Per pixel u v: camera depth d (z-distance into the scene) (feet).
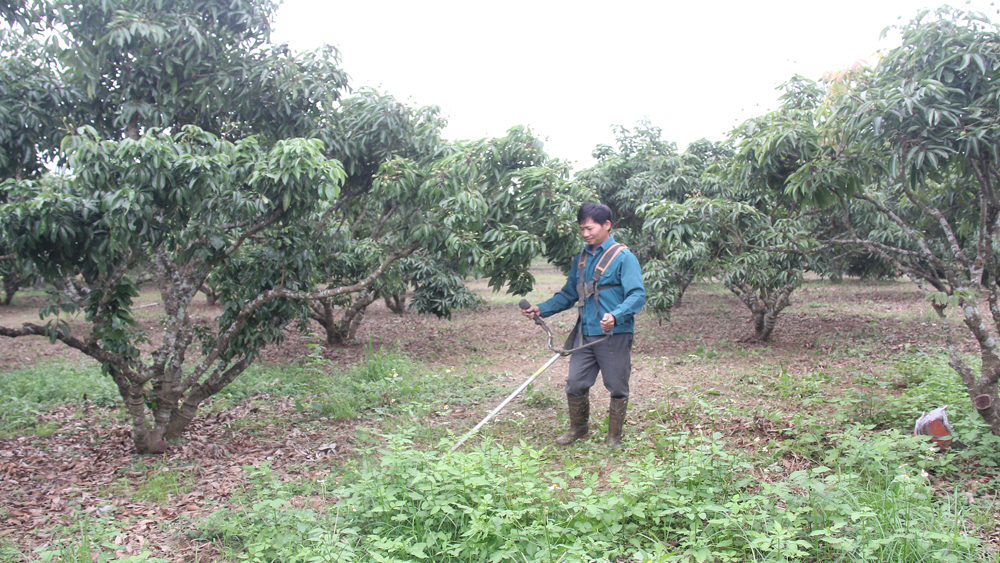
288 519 10.68
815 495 10.28
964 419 14.47
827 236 27.91
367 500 11.07
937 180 15.35
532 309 15.99
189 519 11.86
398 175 15.65
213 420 19.83
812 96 22.71
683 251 29.12
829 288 61.21
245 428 18.71
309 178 13.38
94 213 12.98
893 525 9.29
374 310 56.80
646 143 38.75
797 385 20.66
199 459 15.93
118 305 14.37
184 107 16.85
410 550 9.16
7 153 16.83
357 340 37.86
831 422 15.89
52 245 12.84
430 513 10.18
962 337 29.71
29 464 15.79
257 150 14.43
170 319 16.65
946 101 12.43
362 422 19.24
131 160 12.44
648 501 10.72
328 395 22.30
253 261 17.29
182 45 15.80
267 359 32.27
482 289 78.43
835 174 14.47
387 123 16.79
